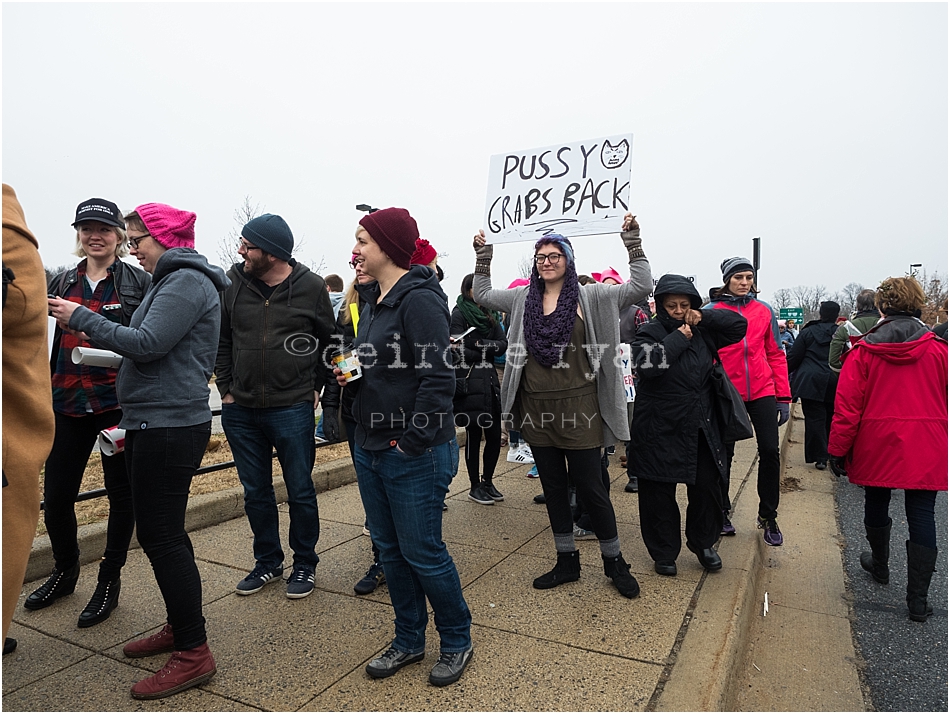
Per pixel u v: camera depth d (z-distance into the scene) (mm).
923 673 2957
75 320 2275
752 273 4492
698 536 3570
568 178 3719
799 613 3600
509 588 3371
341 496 5293
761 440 4324
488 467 5051
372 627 2945
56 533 3098
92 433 3117
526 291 3510
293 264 3346
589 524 4219
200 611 2488
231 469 5738
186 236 2734
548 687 2416
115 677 2521
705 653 2654
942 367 3480
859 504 5848
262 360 3182
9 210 1694
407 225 2508
